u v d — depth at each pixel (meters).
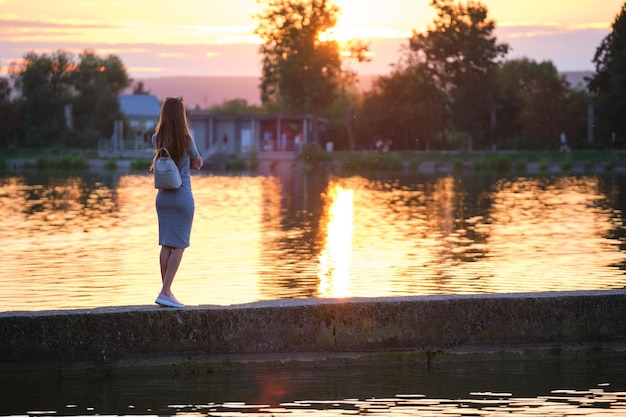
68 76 119.31
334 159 96.00
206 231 30.38
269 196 50.09
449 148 119.50
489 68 109.00
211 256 23.34
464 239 27.72
